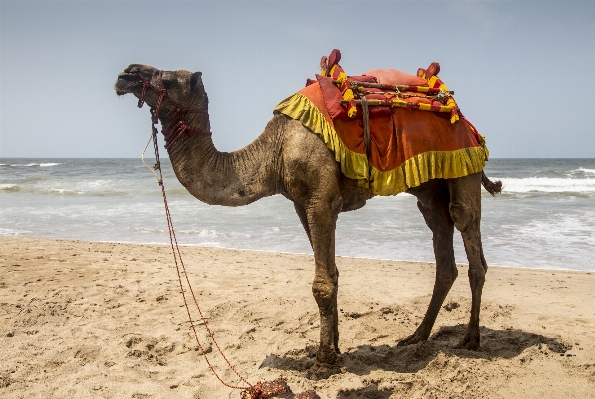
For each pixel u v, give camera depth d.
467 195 4.78
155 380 4.48
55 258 9.84
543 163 77.00
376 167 4.36
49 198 23.58
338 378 4.36
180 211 18.34
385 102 4.43
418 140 4.48
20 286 7.61
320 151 4.22
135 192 26.08
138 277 8.46
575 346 5.21
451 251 5.19
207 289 7.77
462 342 5.11
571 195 23.23
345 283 8.23
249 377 4.57
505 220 15.23
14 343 5.30
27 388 4.27
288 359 4.89
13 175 42.94
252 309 6.63
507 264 9.89
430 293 7.58
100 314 6.39
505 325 5.94
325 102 4.34
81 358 4.96
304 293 7.52
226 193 4.34
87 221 16.20
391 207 18.80
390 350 5.09
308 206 4.29
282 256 10.64
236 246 12.12
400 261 10.12
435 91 4.86
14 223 15.92
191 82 4.28
